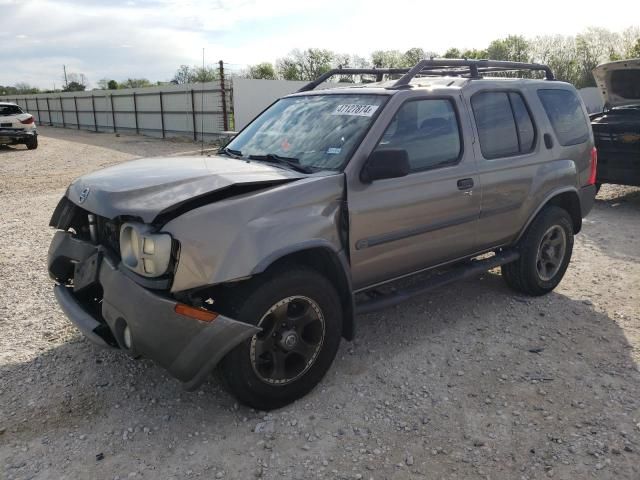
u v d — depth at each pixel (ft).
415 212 12.55
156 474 9.02
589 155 17.76
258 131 14.47
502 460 9.41
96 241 11.48
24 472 9.00
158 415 10.62
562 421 10.48
